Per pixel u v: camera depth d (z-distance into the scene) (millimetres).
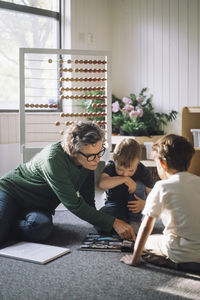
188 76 4418
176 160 1767
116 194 2424
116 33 5055
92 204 2438
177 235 1752
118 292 1549
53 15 4551
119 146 2268
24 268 1790
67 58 4609
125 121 4457
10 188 2279
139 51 4855
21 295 1521
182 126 3504
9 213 2164
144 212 1749
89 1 4762
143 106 4688
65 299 1489
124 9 4949
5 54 4238
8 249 2014
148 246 1885
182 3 4406
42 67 4551
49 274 1722
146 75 4816
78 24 4648
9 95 4285
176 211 1711
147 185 2477
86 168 2221
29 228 2123
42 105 3021
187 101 4445
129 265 1830
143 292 1551
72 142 2008
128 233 2100
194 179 1743
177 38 4480
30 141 4359
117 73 5105
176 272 1758
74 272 1745
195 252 1695
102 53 3033
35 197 2275
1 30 4184
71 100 4594
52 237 2258
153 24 4691
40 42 4492
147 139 4359
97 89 3104
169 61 4574
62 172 2092
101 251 2008
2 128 4098
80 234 2314
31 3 4371
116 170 2385
